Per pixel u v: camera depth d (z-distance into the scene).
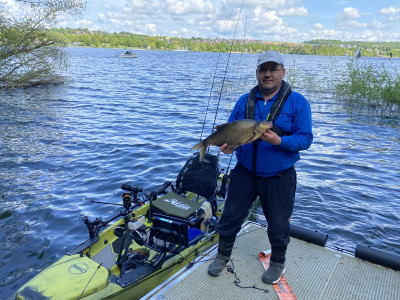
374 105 19.44
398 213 7.12
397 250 5.84
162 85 30.67
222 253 3.43
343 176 9.20
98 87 28.02
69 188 7.91
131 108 18.86
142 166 9.50
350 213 7.09
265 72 2.99
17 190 7.68
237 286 3.29
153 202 4.95
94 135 12.68
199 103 20.86
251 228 4.51
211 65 66.50
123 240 4.34
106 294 3.72
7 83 22.34
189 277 3.42
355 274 3.54
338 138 13.15
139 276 4.01
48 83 28.70
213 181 5.55
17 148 10.77
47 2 17.39
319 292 3.24
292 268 3.61
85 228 6.16
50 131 13.09
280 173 3.06
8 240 5.71
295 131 3.02
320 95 23.83
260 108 3.14
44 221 6.36
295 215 6.98
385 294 3.24
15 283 4.70
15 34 18.31
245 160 3.16
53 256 5.33
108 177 8.63
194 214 4.76
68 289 3.65
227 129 2.98
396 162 10.40
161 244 4.75
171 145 11.64
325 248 4.04
